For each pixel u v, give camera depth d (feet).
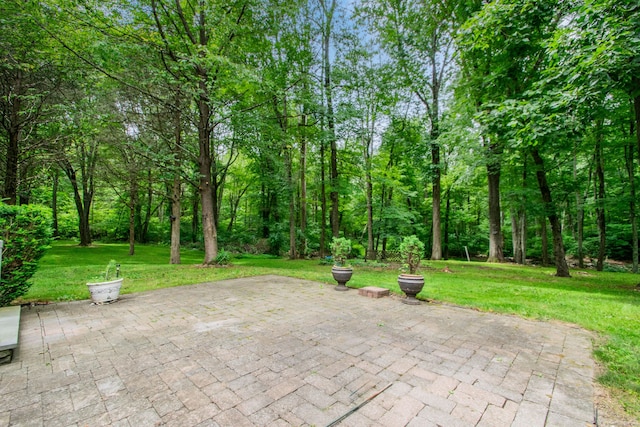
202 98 31.37
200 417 6.37
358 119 45.11
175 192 38.58
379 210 56.34
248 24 33.96
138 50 26.81
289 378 8.23
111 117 29.86
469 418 6.43
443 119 47.52
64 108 26.86
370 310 15.97
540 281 28.12
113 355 9.79
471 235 80.53
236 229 78.18
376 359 9.59
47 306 16.38
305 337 11.60
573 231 66.59
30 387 7.70
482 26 22.74
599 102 19.15
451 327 13.14
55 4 24.00
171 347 10.50
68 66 28.04
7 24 24.04
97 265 35.63
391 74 46.78
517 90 30.01
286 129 43.75
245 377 8.29
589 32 16.22
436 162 50.60
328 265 39.60
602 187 41.88
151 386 7.77
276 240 62.49
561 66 17.81
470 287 23.76
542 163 32.14
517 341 11.44
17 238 15.31
